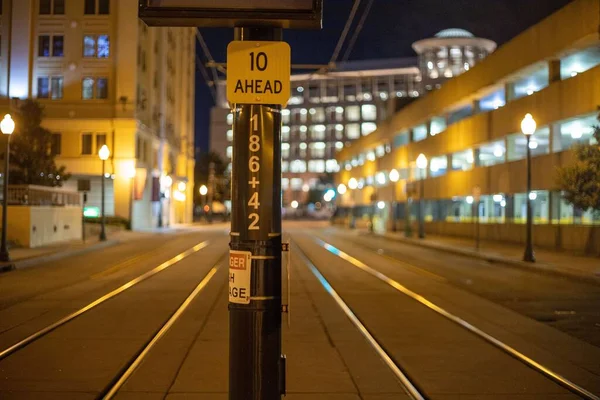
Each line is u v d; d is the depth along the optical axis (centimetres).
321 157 12531
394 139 6050
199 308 1311
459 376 798
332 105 12500
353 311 1309
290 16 445
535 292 1656
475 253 2816
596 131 1956
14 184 3070
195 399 681
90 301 1395
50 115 4766
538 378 791
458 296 1562
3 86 4744
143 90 5194
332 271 2152
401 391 727
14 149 3119
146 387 727
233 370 445
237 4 448
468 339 1034
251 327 441
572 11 2839
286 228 6794
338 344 986
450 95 4428
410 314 1278
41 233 2955
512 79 3566
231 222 455
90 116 4788
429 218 5081
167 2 452
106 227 4303
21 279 1825
